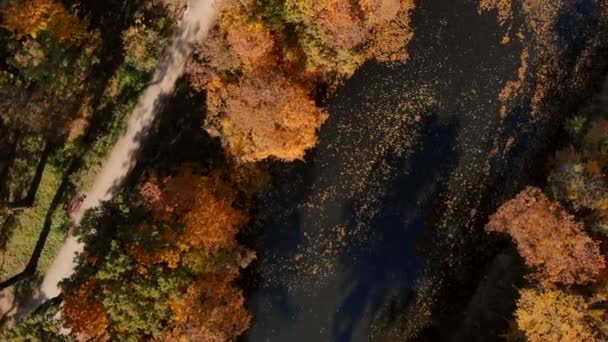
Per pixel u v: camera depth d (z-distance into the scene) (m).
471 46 46.94
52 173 44.12
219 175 44.28
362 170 47.34
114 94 44.09
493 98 47.25
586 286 39.38
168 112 44.78
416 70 46.88
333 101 46.62
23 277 44.25
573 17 47.06
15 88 40.41
